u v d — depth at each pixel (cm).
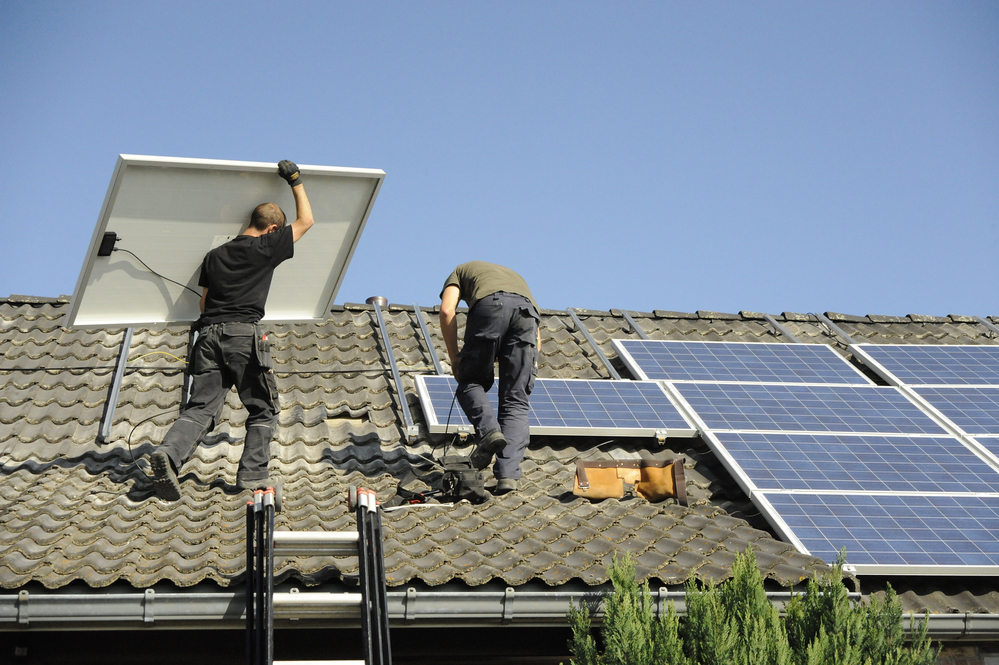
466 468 888
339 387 1103
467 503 877
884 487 912
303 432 1001
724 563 770
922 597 811
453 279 978
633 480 900
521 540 794
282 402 1064
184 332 1197
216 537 754
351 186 952
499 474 905
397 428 1030
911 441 1013
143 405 1025
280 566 693
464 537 797
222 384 868
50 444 934
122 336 1162
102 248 867
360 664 614
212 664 736
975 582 830
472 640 778
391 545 766
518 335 938
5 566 670
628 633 636
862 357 1263
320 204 953
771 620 641
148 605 662
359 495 686
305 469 936
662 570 746
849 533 826
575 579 726
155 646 731
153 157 834
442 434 1020
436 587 710
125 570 676
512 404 939
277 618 673
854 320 1445
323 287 1019
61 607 655
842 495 891
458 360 953
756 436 1005
